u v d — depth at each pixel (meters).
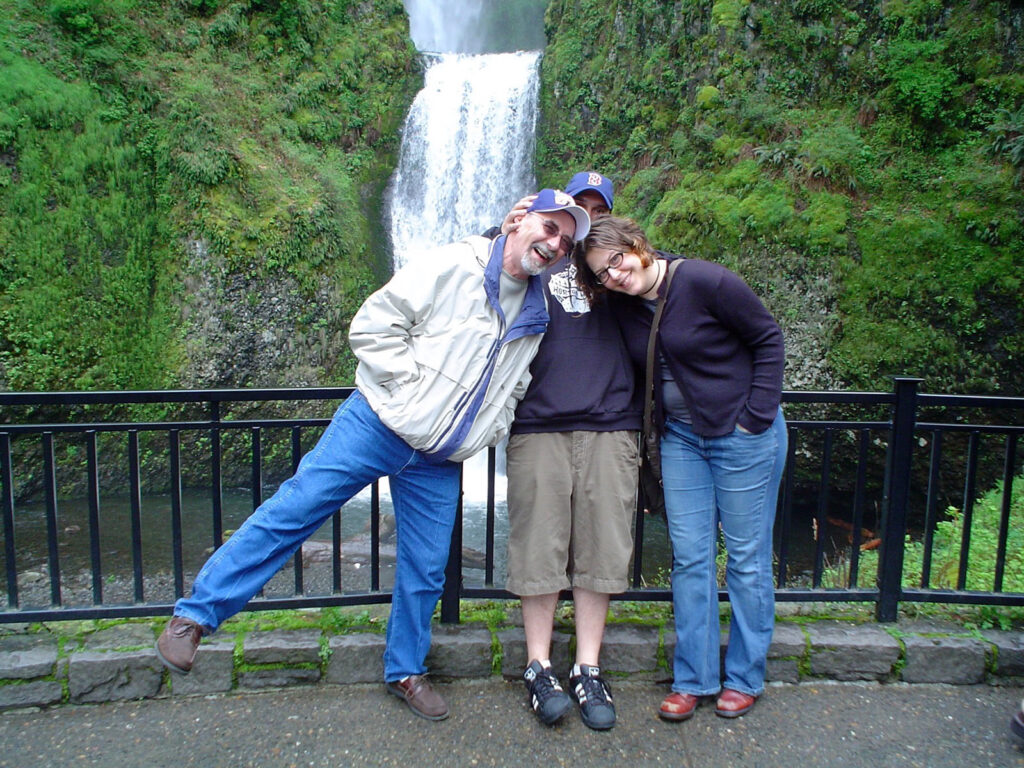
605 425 2.51
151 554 7.71
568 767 2.34
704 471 2.57
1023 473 9.03
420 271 2.31
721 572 4.52
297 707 2.64
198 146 11.80
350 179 14.09
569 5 15.30
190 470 11.21
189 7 13.34
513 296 2.38
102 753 2.36
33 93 10.73
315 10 14.40
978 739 2.52
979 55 10.60
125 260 11.31
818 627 2.99
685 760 2.38
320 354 12.44
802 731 2.55
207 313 11.62
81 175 11.01
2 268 10.19
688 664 2.62
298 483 2.37
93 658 2.63
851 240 9.98
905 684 2.87
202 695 2.71
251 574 2.32
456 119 15.27
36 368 10.38
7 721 2.53
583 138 14.48
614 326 2.56
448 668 2.82
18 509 9.59
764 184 10.59
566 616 3.02
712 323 2.40
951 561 4.61
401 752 2.39
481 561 7.32
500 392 2.41
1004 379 9.34
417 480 2.47
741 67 11.67
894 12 10.98
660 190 12.20
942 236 9.62
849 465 9.97
